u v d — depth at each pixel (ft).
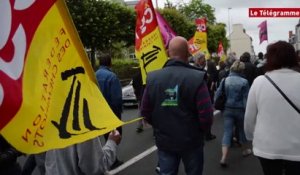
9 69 6.66
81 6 70.95
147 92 14.12
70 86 8.03
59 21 7.80
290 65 12.82
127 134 35.70
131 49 124.36
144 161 26.03
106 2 74.38
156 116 13.99
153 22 22.95
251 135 13.53
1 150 9.38
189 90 13.51
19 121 6.66
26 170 18.01
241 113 24.09
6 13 6.73
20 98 6.69
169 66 13.99
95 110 8.37
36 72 7.20
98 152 9.89
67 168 10.20
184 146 13.67
